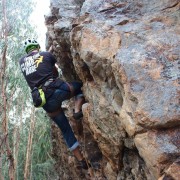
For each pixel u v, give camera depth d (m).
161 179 2.15
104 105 3.09
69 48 3.99
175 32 2.81
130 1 3.32
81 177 5.05
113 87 2.94
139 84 2.49
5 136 3.80
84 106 3.63
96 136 3.47
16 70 6.30
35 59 3.70
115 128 3.03
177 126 2.28
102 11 3.34
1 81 3.86
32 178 7.50
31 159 7.11
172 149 2.18
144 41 2.81
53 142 6.29
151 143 2.27
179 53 2.62
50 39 4.64
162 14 3.05
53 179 7.47
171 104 2.30
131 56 2.68
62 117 3.76
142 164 2.74
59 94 3.56
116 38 2.93
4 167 6.09
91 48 3.03
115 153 3.23
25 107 6.72
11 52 6.50
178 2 3.07
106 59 2.86
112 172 3.51
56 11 4.38
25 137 7.33
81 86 3.83
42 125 7.79
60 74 5.15
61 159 6.21
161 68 2.54
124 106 2.58
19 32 6.92
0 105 3.94
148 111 2.32
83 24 3.27
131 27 3.01
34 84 3.60
